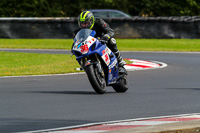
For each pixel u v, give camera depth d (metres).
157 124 21.45
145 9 165.12
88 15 31.09
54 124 22.16
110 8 160.38
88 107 27.02
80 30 31.06
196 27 100.50
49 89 35.56
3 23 103.50
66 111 25.67
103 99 30.09
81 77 44.06
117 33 101.25
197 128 20.53
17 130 20.86
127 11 162.38
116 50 32.84
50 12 154.12
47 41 98.62
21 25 103.19
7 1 152.00
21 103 28.62
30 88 36.19
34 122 22.66
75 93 33.12
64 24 102.50
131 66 54.66
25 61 60.25
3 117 24.00
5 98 30.80
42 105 27.77
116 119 23.42
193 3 161.25
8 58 64.31
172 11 163.00
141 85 38.19
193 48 85.25
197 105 28.05
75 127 21.22
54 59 63.22
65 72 48.09
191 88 36.16
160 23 100.75
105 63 31.20
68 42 96.88
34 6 151.50
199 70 50.22
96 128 20.94
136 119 23.09
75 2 159.75
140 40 99.38
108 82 32.09
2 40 100.38
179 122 21.50
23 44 93.38
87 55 30.36
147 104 28.25
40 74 46.44
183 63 58.41
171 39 100.81
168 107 27.23
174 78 43.22
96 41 30.70
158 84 38.84
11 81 40.84
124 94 32.72
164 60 62.66
